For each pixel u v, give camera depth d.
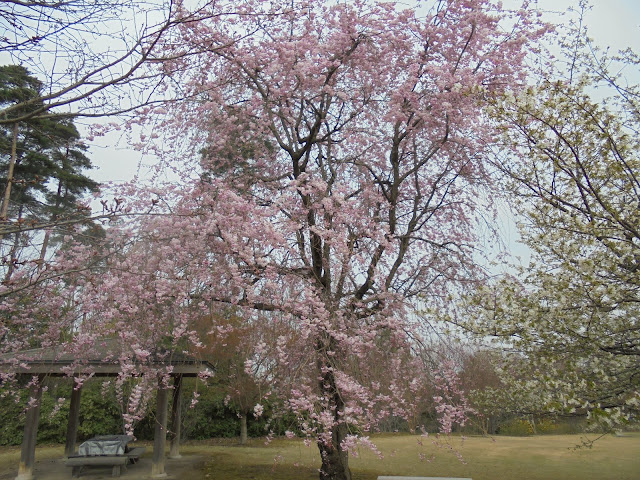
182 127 8.04
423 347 6.52
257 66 7.71
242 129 8.34
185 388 17.17
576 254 4.91
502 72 7.35
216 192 7.42
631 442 15.80
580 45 6.31
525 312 4.91
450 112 7.02
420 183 8.90
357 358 6.54
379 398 6.27
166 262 6.27
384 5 7.71
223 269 6.52
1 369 8.29
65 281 6.51
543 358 4.85
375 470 11.74
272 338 6.35
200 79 7.75
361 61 7.98
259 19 6.69
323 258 7.39
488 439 16.72
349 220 6.76
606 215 4.96
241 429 17.11
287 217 6.84
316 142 8.26
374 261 7.41
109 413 16.89
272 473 10.88
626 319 5.07
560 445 15.44
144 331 6.89
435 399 6.29
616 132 5.20
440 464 12.56
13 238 6.14
